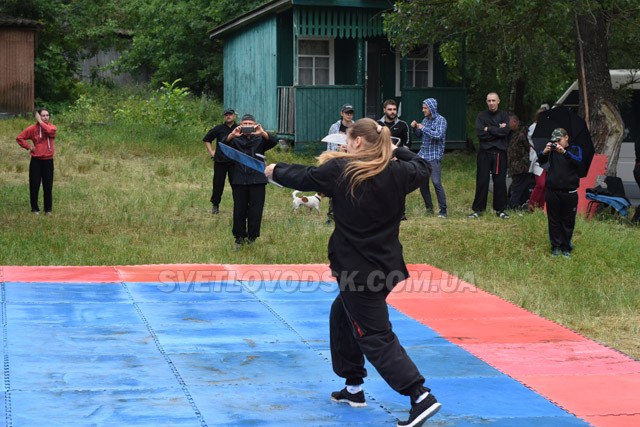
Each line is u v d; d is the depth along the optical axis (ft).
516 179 49.32
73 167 62.95
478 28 57.62
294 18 74.33
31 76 91.50
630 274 35.32
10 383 18.51
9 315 24.30
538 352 22.66
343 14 75.15
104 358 20.68
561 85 99.60
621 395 19.20
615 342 25.29
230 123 48.21
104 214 45.98
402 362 15.97
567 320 27.61
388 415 17.48
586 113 52.70
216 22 105.91
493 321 25.99
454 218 46.75
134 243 38.55
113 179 59.62
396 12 59.62
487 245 39.09
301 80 79.46
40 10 98.32
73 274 30.58
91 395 17.97
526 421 17.42
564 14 48.70
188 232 41.81
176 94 88.89
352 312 16.15
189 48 111.45
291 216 47.98
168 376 19.52
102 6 116.37
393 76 82.33
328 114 75.15
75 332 22.91
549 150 36.86
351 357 17.57
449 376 20.39
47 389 18.22
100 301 26.63
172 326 24.04
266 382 19.40
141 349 21.62
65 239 38.19
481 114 46.83
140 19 119.34
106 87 115.03
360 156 15.93
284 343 22.71
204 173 64.08
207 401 17.93
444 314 26.76
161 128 79.71
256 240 38.81
